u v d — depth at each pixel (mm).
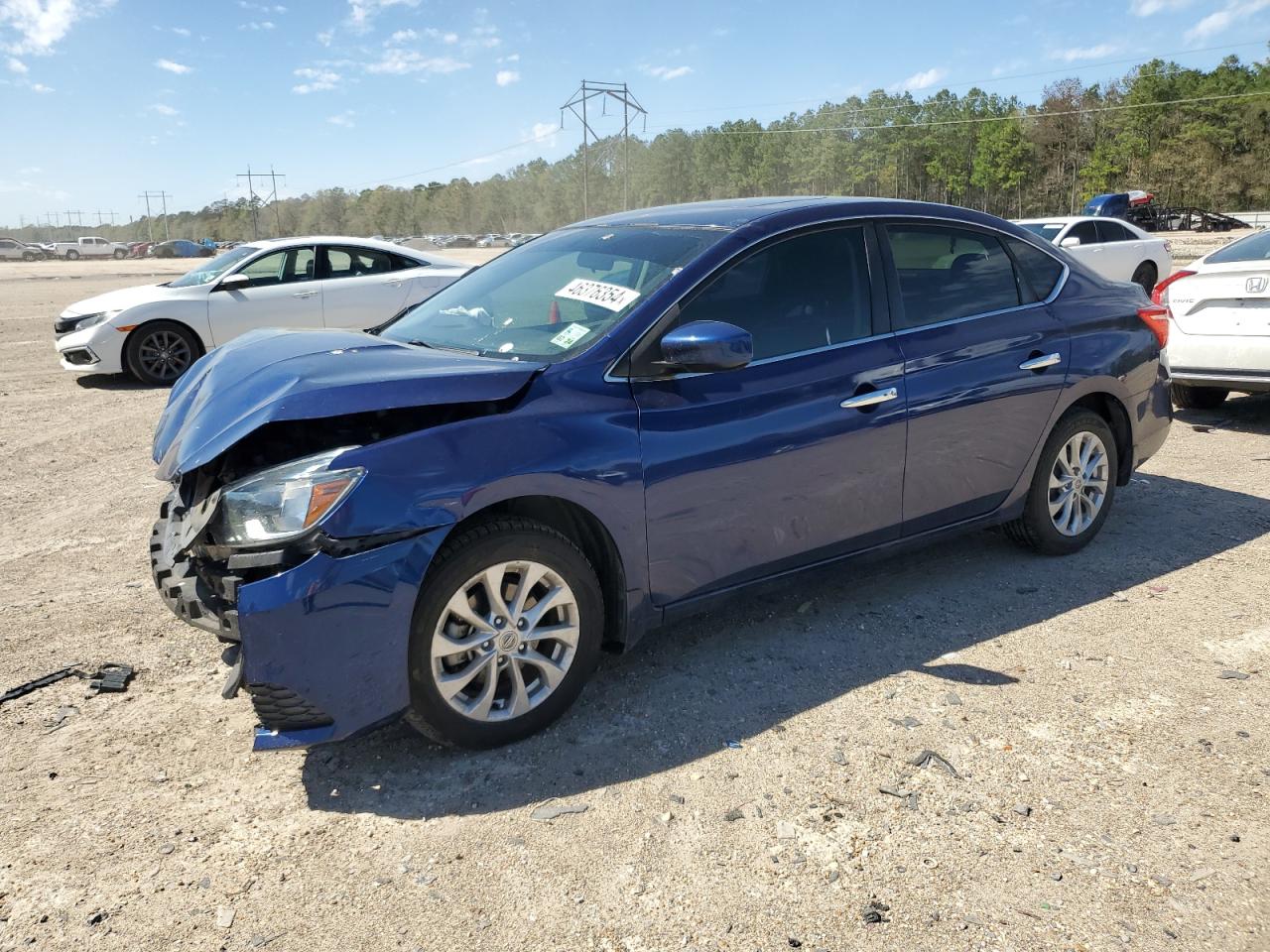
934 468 3877
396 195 176250
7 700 3312
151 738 3088
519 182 155875
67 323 9859
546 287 3621
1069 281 4438
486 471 2770
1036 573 4383
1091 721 3102
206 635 3830
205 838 2590
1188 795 2699
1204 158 91375
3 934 2227
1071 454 4449
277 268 10336
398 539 2648
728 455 3258
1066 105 112562
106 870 2457
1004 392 4043
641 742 3029
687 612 3348
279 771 2908
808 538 3564
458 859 2492
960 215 4121
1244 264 6652
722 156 139875
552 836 2576
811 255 3609
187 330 9938
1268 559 4488
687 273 3283
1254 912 2244
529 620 2951
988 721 3111
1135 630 3773
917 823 2598
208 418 2811
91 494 5863
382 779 2855
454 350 3406
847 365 3572
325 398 2658
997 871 2404
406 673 2725
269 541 2568
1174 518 5121
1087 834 2539
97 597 4215
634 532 3098
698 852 2500
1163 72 115500
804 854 2482
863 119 125562
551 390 2984
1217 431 7090
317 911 2305
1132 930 2193
